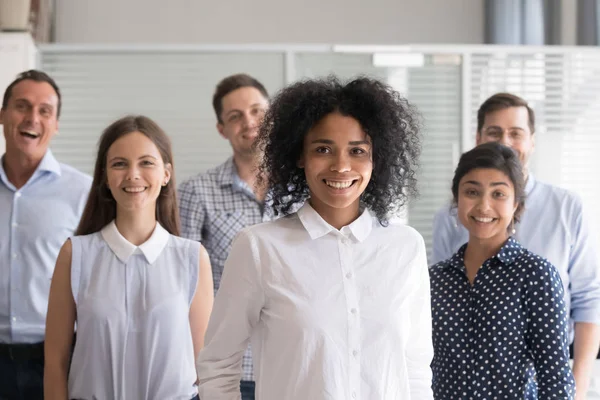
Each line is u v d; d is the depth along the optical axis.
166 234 2.95
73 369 2.80
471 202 2.93
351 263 2.24
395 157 2.31
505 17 6.21
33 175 3.74
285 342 2.18
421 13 6.60
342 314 2.19
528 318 2.76
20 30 4.98
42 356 3.54
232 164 4.09
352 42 6.57
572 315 3.54
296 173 2.36
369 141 2.24
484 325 2.80
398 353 2.21
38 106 3.77
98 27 6.38
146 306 2.82
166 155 3.00
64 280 2.85
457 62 5.37
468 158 2.99
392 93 2.35
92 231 2.98
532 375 2.75
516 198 2.98
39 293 3.65
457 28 6.62
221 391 2.28
